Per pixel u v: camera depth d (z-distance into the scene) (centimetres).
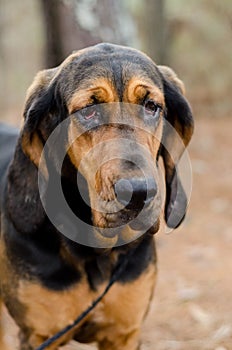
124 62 459
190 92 2331
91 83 450
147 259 528
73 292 512
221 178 1402
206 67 2369
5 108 2477
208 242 1011
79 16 938
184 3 2372
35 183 502
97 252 504
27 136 489
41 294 510
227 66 2366
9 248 519
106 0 953
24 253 511
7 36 2920
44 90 496
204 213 1163
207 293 813
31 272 509
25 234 507
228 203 1219
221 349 677
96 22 948
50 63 957
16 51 2962
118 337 549
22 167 509
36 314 517
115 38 965
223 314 757
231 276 867
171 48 2345
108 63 457
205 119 2091
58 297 510
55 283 509
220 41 2353
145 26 2170
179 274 883
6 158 595
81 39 941
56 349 545
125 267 520
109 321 536
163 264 923
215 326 730
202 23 2344
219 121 2055
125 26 988
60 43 940
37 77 511
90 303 520
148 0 2134
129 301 527
